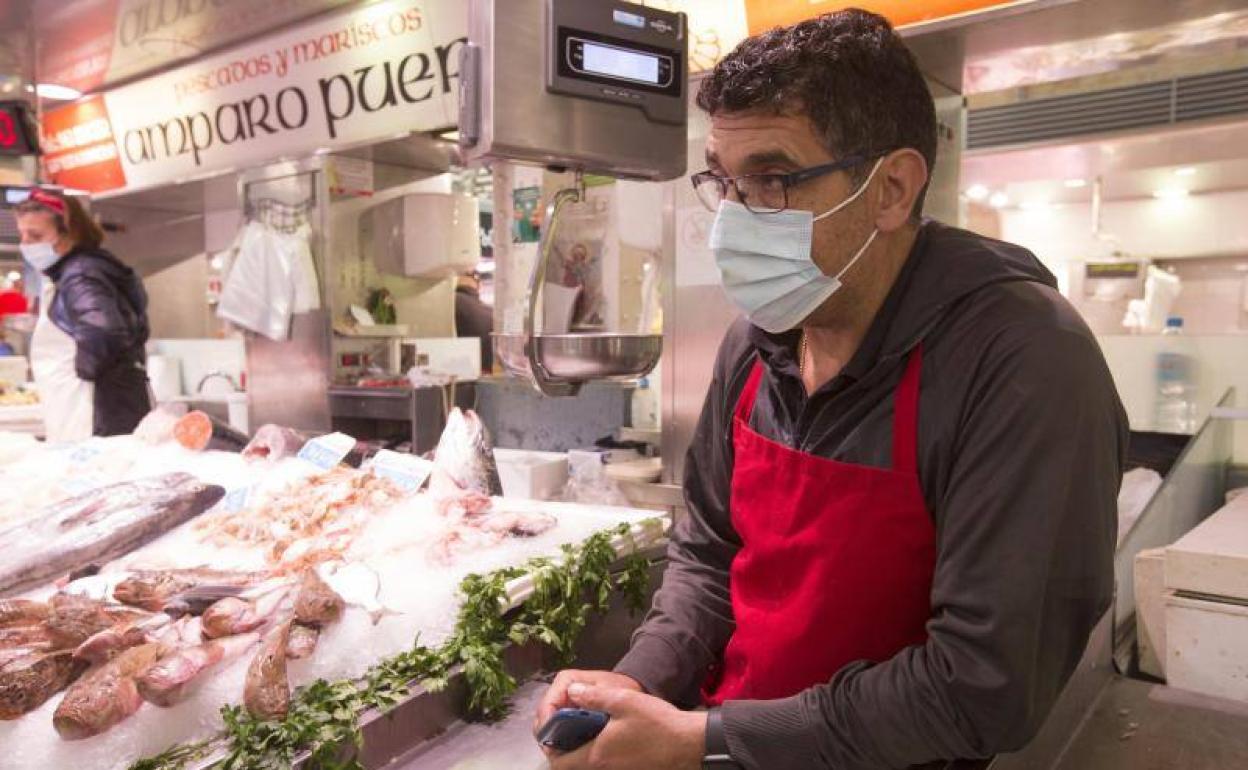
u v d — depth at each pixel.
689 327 2.64
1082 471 0.90
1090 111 4.70
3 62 4.94
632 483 2.69
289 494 1.76
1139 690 1.52
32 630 1.23
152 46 4.30
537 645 1.48
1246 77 4.24
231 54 4.07
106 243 5.36
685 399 2.66
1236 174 5.35
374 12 3.44
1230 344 2.60
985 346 0.96
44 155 5.36
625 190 2.55
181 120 4.42
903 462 1.02
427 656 1.24
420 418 3.26
